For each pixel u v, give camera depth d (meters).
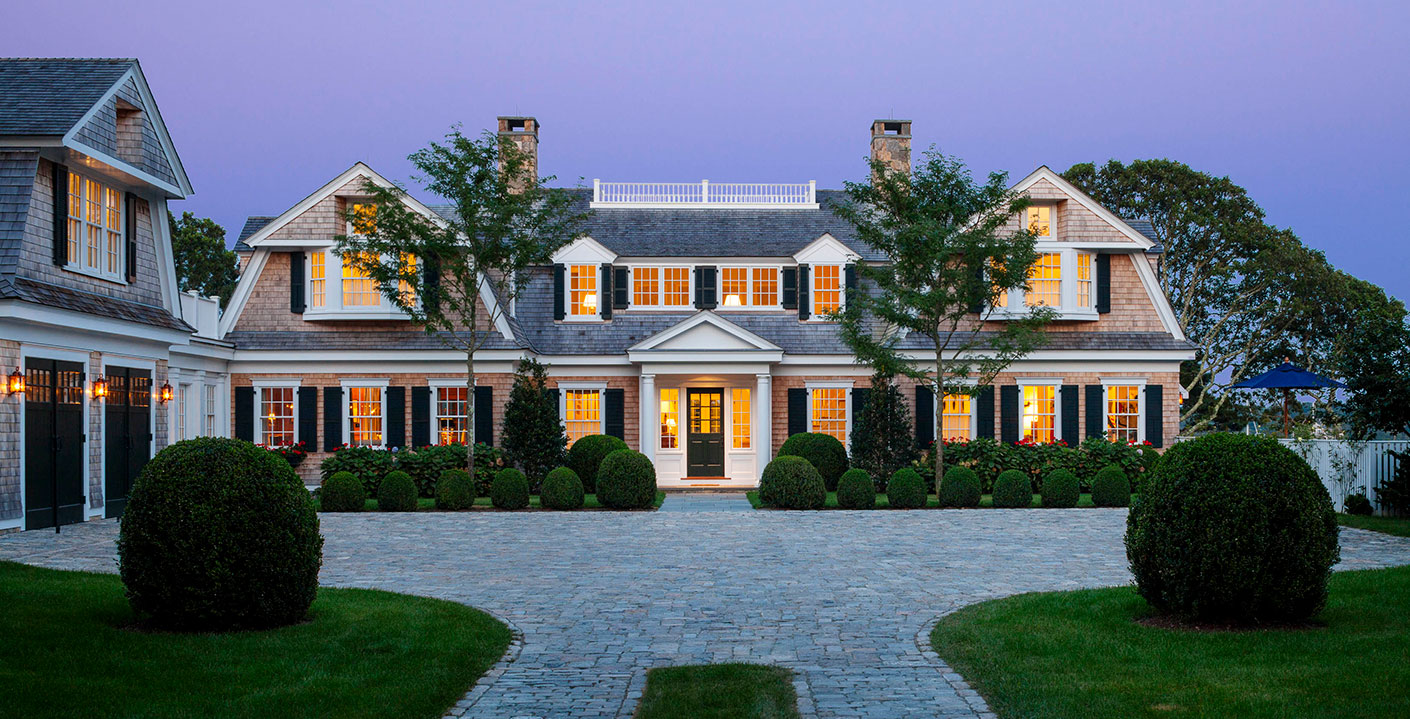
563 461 25.84
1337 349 42.41
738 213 32.16
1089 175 46.22
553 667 8.25
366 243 23.31
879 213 26.75
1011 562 13.77
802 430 28.70
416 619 9.66
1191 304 45.03
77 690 7.14
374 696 7.20
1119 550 14.89
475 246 23.25
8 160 16.92
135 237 20.30
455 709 7.09
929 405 28.42
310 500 9.59
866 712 6.89
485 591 11.65
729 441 29.39
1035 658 8.16
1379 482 20.08
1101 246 28.23
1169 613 9.49
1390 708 6.59
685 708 6.97
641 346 27.62
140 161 19.48
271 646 8.49
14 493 16.30
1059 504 21.81
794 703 7.10
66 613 9.29
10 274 16.27
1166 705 6.82
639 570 13.20
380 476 24.14
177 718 6.66
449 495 21.42
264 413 27.66
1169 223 44.28
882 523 18.70
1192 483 9.02
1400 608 9.59
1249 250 43.62
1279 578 8.72
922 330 23.27
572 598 11.23
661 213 32.06
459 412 27.47
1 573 11.48
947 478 22.00
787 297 29.30
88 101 17.72
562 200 23.94
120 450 19.55
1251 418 45.44
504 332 27.34
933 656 8.55
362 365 27.52
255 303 27.81
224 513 8.88
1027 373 28.30
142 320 19.59
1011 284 22.89
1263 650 8.16
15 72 18.67
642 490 21.67
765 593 11.52
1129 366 28.44
